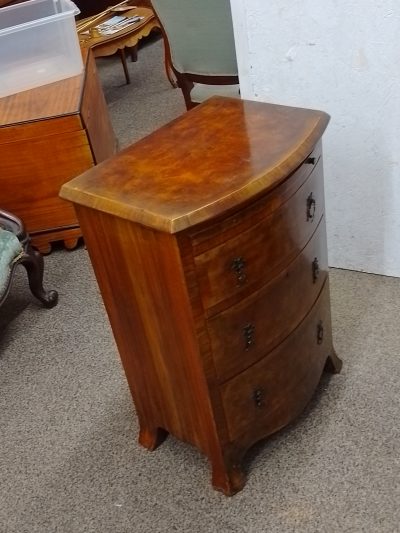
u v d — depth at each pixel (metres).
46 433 1.73
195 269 1.15
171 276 1.17
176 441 1.63
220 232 1.15
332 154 1.87
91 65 2.84
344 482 1.45
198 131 1.38
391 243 1.96
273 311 1.33
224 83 2.52
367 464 1.48
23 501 1.55
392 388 1.66
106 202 1.17
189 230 1.10
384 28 1.61
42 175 2.35
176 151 1.31
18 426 1.76
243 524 1.41
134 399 1.56
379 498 1.41
